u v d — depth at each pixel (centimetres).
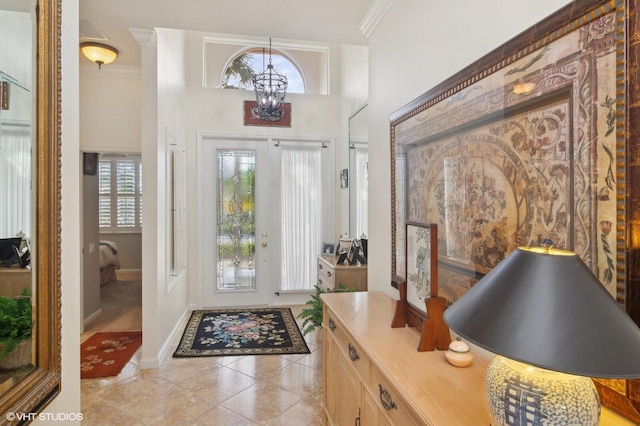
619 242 87
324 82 548
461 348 131
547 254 78
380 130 253
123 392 277
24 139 101
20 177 100
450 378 120
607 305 71
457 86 156
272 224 512
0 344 91
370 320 179
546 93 109
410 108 201
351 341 169
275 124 510
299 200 518
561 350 65
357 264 377
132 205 748
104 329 416
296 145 517
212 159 498
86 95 394
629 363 63
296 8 254
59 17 114
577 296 71
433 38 181
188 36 488
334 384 202
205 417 244
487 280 84
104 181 738
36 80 104
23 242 100
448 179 164
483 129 139
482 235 141
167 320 364
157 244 324
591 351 64
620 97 87
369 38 275
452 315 84
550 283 73
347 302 212
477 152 144
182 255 444
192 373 308
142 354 319
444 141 168
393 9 230
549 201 108
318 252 520
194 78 492
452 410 101
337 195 522
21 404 94
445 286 168
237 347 362
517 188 122
